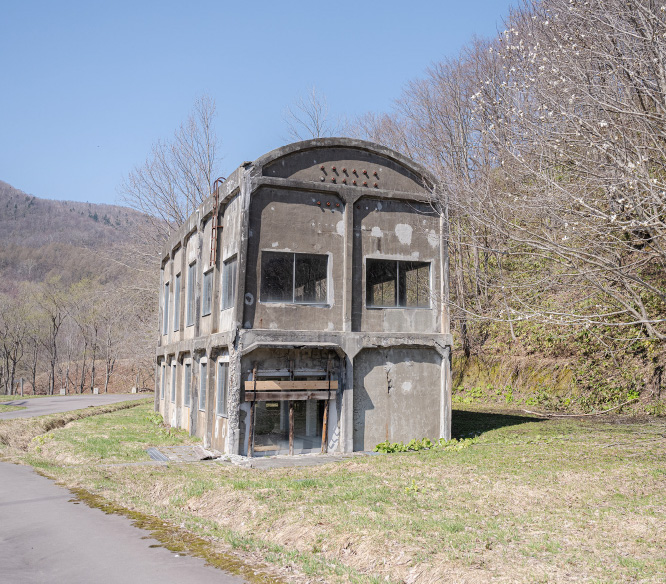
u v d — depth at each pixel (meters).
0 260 103.06
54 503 10.75
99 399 40.94
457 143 32.81
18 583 6.69
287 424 16.33
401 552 7.52
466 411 24.78
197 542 8.58
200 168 46.94
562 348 24.73
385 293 17.67
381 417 17.14
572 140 13.30
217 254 18.47
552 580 6.52
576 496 9.99
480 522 8.68
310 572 7.27
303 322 16.52
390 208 17.81
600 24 13.81
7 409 30.55
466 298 30.50
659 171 14.19
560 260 14.52
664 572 6.67
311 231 16.81
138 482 12.29
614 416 20.14
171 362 25.25
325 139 17.00
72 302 65.62
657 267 18.95
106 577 6.97
